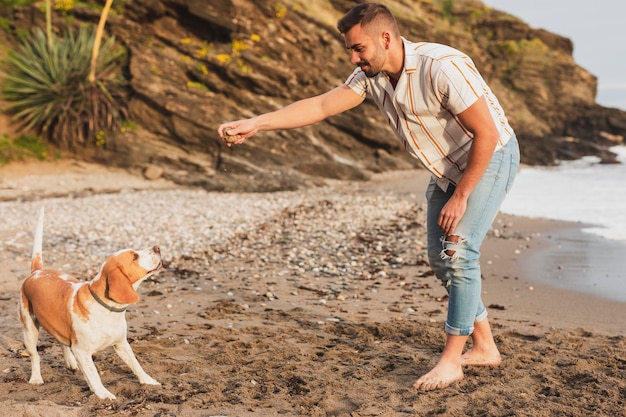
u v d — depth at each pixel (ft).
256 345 16.30
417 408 12.36
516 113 107.04
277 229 35.99
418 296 22.56
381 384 13.65
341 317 19.39
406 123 13.03
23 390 13.14
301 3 79.30
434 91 12.19
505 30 112.57
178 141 64.44
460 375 13.75
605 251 32.17
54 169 60.08
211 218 39.68
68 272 25.54
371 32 12.18
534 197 54.85
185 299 21.47
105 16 63.31
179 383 13.60
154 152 62.69
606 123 107.76
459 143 12.86
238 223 37.83
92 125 61.77
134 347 15.81
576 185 63.98
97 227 35.91
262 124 14.67
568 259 30.30
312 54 74.28
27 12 68.80
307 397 12.81
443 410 12.13
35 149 61.26
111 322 12.53
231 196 52.90
